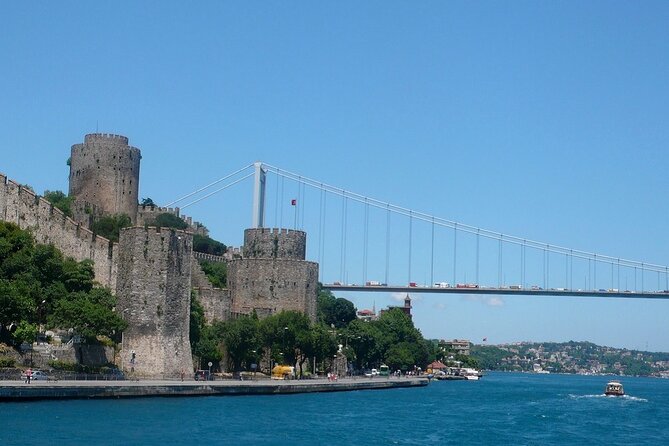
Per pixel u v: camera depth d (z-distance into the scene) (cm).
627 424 11775
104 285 13450
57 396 9325
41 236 13700
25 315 10919
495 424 10756
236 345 15038
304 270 18575
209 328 14825
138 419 8400
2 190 13462
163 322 12538
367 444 7994
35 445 6594
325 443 7844
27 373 9675
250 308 18300
